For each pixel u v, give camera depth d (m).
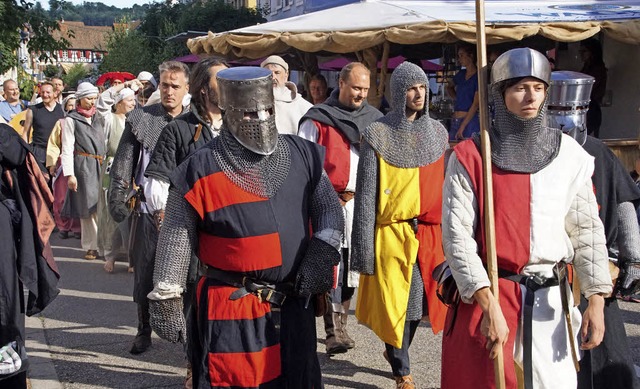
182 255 3.15
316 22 8.65
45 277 4.55
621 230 3.96
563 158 3.17
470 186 3.16
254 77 3.06
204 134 4.76
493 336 3.01
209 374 3.13
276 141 3.14
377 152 4.70
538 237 3.12
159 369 5.39
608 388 4.05
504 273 3.16
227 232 3.11
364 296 4.79
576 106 3.84
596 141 3.96
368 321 4.76
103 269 8.75
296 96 6.05
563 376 3.16
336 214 3.26
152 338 6.12
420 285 4.68
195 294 3.27
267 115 3.08
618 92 10.49
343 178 5.29
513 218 3.12
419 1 9.31
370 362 5.47
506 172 3.16
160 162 4.75
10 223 4.34
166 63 5.36
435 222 4.75
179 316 3.17
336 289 5.35
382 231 4.69
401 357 4.71
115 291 7.70
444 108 10.60
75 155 9.34
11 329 4.25
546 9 8.81
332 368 5.34
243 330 3.13
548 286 3.16
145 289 5.43
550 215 3.13
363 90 5.36
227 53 8.99
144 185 4.96
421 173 4.70
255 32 8.65
